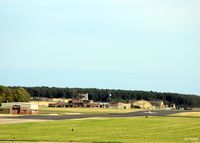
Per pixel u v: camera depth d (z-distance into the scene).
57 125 96.31
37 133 77.81
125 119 123.31
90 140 68.25
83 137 73.06
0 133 76.06
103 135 77.44
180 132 85.56
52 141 65.56
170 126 100.50
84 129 88.75
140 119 125.31
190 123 111.06
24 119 115.50
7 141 63.50
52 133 78.62
